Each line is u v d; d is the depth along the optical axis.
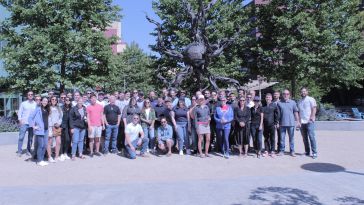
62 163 10.41
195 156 11.33
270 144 11.45
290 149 11.27
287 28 22.88
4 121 16.61
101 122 11.64
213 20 25.98
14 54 19.58
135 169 9.54
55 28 19.47
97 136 11.54
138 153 11.99
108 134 11.80
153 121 12.05
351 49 22.66
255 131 11.16
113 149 12.09
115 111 11.92
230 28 24.98
